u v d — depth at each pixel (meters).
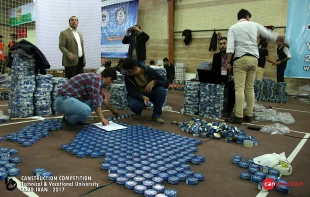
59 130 3.56
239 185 2.11
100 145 2.87
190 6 10.44
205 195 1.93
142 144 2.94
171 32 10.93
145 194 1.84
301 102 7.14
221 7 9.64
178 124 3.99
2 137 3.06
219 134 3.43
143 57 5.90
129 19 11.86
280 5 8.39
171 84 9.69
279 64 7.68
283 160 2.46
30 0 12.42
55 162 2.46
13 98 4.32
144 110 5.16
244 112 5.29
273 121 4.57
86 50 7.60
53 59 7.29
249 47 4.07
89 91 3.53
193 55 10.55
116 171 2.20
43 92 4.50
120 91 5.18
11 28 13.51
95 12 7.54
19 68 4.23
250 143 3.10
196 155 2.70
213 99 4.61
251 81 4.29
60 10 7.19
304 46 7.90
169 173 2.18
